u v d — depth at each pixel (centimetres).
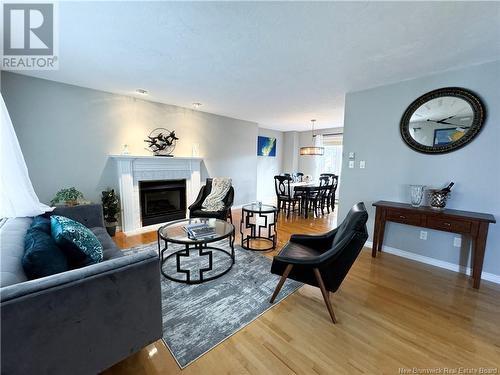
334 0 145
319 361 139
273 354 144
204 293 208
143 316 123
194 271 249
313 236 226
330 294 210
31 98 290
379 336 159
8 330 85
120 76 284
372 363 138
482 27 172
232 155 551
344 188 347
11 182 201
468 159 245
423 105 270
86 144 338
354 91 329
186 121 452
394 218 272
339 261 170
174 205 448
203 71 264
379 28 175
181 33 186
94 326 106
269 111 470
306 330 164
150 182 405
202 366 135
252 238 353
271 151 738
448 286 225
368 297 205
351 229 168
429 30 177
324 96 358
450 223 233
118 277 111
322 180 583
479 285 222
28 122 291
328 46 204
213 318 176
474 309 189
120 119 367
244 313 182
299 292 212
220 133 518
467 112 242
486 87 232
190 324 169
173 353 144
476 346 151
